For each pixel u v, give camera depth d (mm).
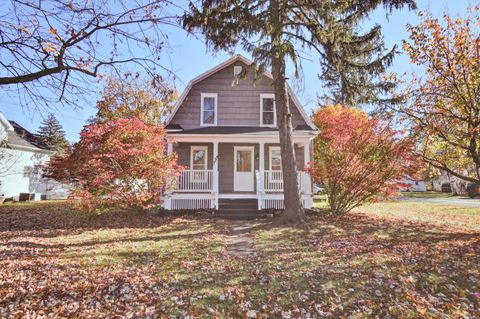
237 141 12531
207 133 12484
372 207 15719
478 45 6754
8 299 3814
